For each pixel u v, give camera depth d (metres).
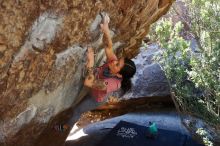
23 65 3.92
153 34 7.11
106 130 8.88
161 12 6.40
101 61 5.62
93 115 9.90
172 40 6.68
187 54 7.00
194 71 6.53
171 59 6.93
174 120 9.17
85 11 4.27
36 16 3.68
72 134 8.89
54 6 3.79
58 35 4.13
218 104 6.32
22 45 3.74
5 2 3.25
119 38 5.82
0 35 3.38
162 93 9.44
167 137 8.06
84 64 5.18
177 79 6.91
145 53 9.88
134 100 9.49
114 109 9.72
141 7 5.47
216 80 6.39
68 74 4.89
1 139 4.44
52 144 6.32
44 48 4.05
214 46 6.43
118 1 4.81
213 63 6.39
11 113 4.29
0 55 3.54
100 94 5.23
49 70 4.41
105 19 4.73
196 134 7.18
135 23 5.74
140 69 9.68
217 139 7.04
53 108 5.14
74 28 4.30
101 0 4.43
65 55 4.54
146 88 9.48
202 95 7.14
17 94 4.14
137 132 8.31
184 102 7.06
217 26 6.52
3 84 3.83
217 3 6.52
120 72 4.90
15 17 3.43
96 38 4.97
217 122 6.45
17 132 4.66
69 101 5.51
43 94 4.63
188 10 7.32
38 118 4.93
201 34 6.79
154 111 9.82
